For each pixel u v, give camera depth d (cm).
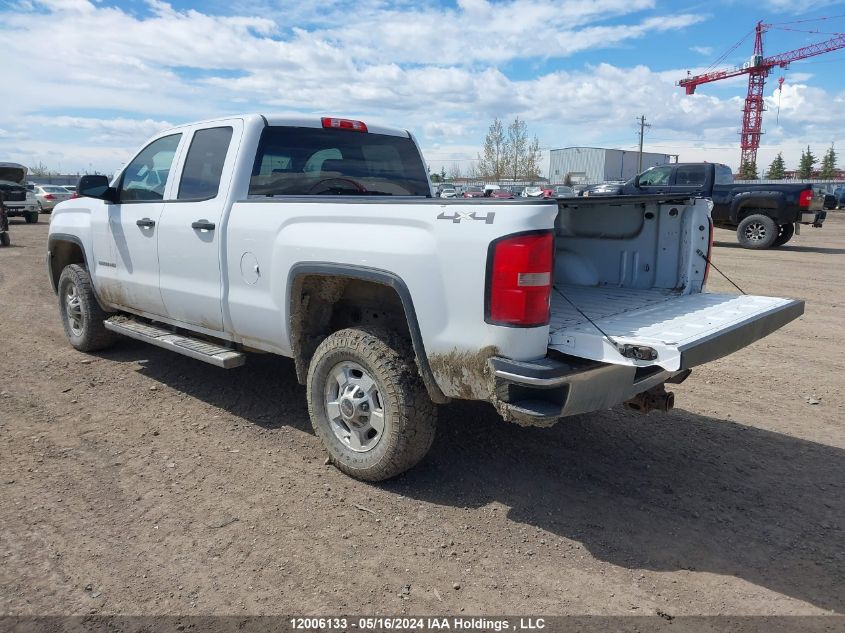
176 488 376
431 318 335
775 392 570
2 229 1591
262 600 282
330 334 420
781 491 391
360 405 376
